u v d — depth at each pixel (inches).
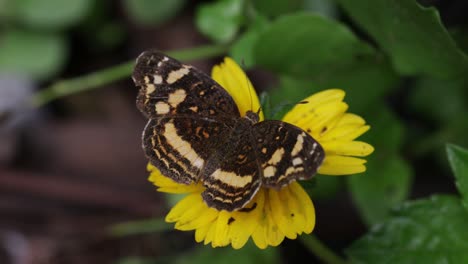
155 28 13.0
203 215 9.3
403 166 10.8
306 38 10.5
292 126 9.1
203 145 9.3
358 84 10.9
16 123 12.7
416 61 10.5
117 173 12.3
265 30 10.4
